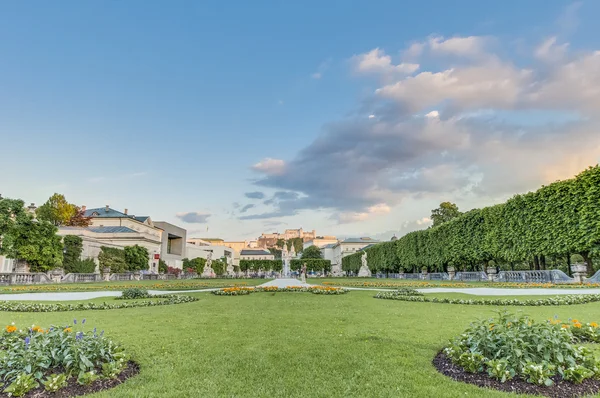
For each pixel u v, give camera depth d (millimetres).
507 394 4023
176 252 88000
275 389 4273
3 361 4395
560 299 12859
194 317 9844
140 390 4246
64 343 4637
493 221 29484
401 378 4613
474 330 5137
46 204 68438
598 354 5379
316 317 9688
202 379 4637
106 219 69625
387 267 56250
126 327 8250
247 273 85062
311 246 135875
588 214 21516
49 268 36812
